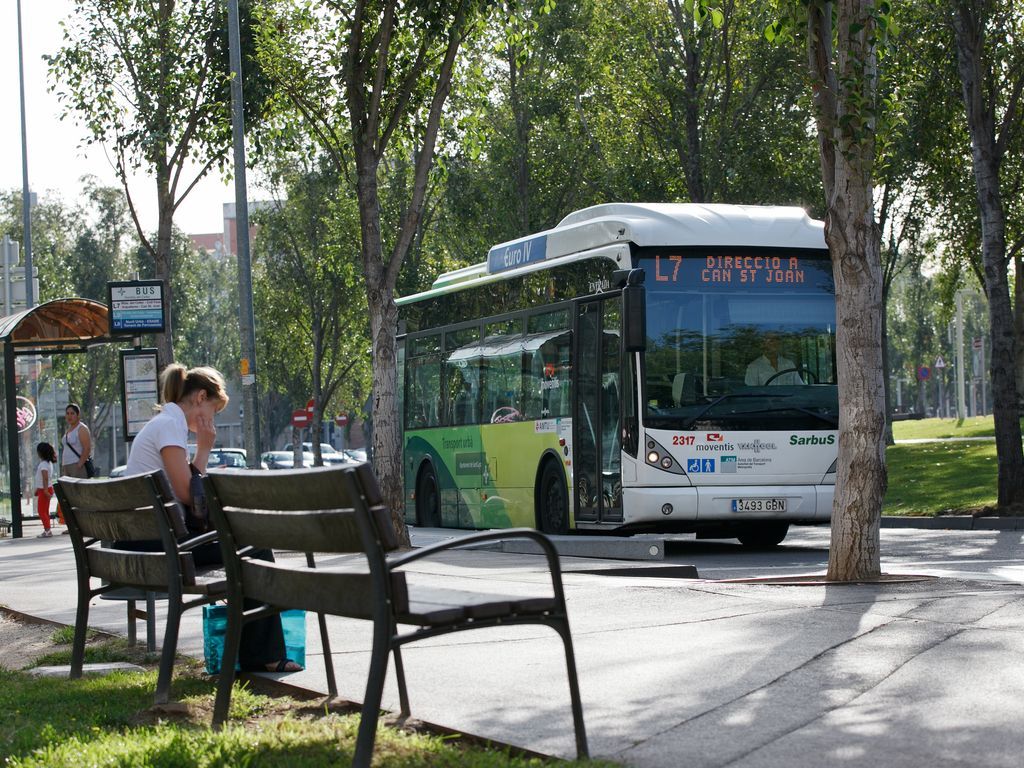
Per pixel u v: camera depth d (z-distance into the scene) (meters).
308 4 22.80
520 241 24.02
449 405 26.30
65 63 31.86
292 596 6.39
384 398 20.91
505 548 21.27
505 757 5.90
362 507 5.56
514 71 51.19
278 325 81.62
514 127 51.84
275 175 75.94
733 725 6.43
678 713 6.75
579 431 21.19
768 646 8.55
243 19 30.75
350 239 65.88
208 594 7.82
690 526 20.23
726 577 15.70
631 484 19.64
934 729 6.19
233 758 6.08
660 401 19.58
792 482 19.84
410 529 26.53
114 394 103.06
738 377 19.86
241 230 31.92
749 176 41.00
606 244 20.70
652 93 40.81
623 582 12.91
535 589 12.35
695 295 19.92
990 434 59.00
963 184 38.22
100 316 29.61
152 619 9.79
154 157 31.44
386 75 21.92
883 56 13.42
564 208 53.41
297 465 71.94
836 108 12.80
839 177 12.66
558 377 21.88
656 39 40.06
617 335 20.11
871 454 12.48
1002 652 7.98
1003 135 27.42
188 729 6.90
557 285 22.17
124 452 125.25
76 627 9.11
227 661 7.05
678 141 39.78
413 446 27.89
